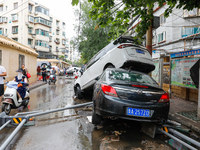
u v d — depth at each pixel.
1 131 3.59
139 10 4.50
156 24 7.18
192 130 3.89
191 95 7.22
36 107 6.03
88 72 7.45
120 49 5.86
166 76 9.70
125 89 3.27
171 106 6.14
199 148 3.03
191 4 4.14
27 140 3.14
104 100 3.31
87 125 4.05
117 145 2.98
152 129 3.43
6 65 9.90
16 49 11.19
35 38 40.03
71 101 7.27
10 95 5.00
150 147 2.95
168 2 4.48
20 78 5.67
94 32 18.84
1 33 38.12
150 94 3.29
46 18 41.78
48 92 10.05
